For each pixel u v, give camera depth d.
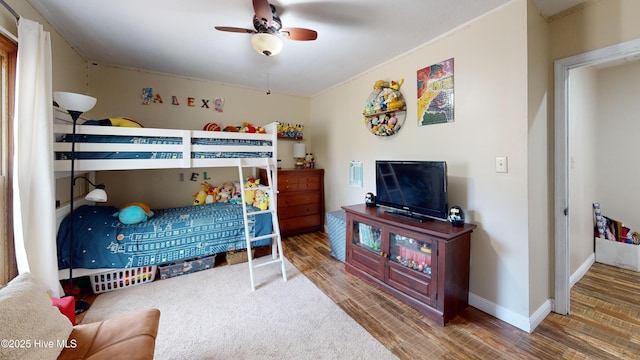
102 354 1.14
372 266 2.57
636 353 1.66
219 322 2.00
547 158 2.09
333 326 1.95
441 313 1.95
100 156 2.27
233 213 3.12
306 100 4.78
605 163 3.28
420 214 2.38
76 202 2.65
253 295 2.40
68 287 2.38
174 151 2.57
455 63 2.28
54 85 2.32
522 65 1.85
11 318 1.03
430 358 1.63
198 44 2.64
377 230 2.56
